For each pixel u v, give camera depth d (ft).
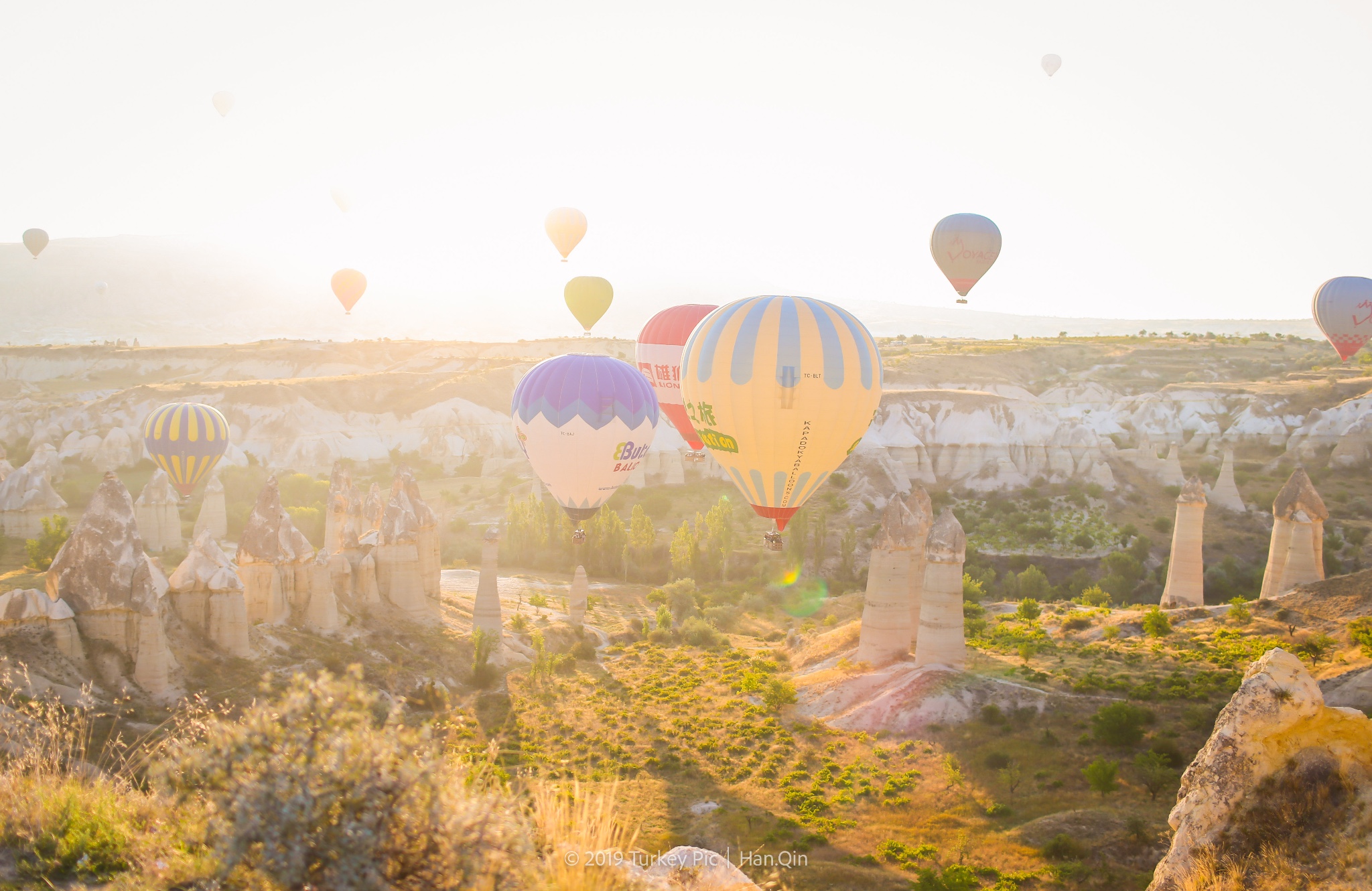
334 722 22.02
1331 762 33.76
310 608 137.28
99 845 27.40
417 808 20.99
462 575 233.35
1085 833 91.76
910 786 107.96
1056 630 159.53
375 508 192.44
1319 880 30.96
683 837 94.84
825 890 82.38
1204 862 33.32
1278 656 36.09
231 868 20.31
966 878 81.87
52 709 35.37
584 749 120.88
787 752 120.16
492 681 144.25
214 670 114.01
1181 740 108.99
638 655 174.09
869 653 142.10
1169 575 177.99
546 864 23.75
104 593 106.01
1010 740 114.42
